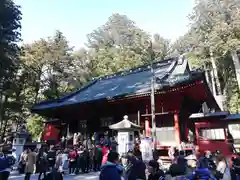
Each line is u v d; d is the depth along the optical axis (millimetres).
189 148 16625
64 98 27000
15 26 25922
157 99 19141
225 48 31625
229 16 34219
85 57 52125
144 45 47000
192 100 20859
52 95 39781
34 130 36406
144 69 29172
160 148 18328
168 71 21281
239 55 35438
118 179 4277
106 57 50875
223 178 7629
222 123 16297
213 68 38344
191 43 40312
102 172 4375
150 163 6992
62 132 28672
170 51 50562
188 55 41500
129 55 48094
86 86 31047
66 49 43938
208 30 37000
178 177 6910
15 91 32438
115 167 4418
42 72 41094
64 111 26094
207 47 36219
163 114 19250
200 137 16734
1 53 24172
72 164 13742
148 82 20984
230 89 37250
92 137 23547
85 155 14047
